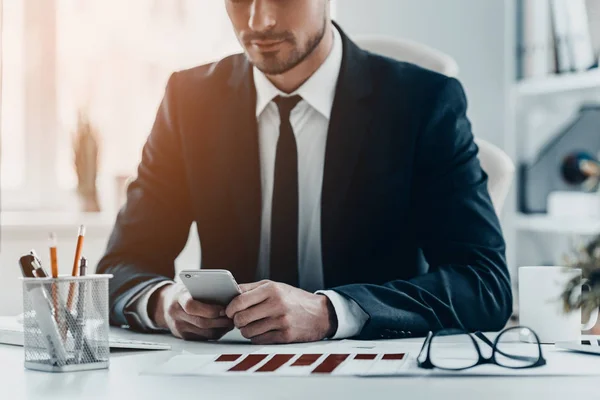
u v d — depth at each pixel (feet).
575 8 10.27
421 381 3.47
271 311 4.72
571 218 10.23
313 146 6.35
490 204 6.17
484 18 12.07
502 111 11.98
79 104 10.96
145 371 3.74
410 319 5.05
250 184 6.36
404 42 7.90
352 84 6.25
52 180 11.00
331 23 6.46
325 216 6.14
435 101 6.28
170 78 6.94
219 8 11.55
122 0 11.09
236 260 6.40
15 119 10.85
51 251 3.92
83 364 3.84
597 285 3.61
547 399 3.08
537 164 10.80
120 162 11.12
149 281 5.70
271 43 5.90
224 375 3.62
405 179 6.18
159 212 6.65
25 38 10.81
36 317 3.85
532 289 4.89
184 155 6.61
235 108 6.48
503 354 3.92
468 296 5.50
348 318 4.98
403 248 6.25
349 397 3.13
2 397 3.23
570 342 4.40
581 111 10.56
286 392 3.24
